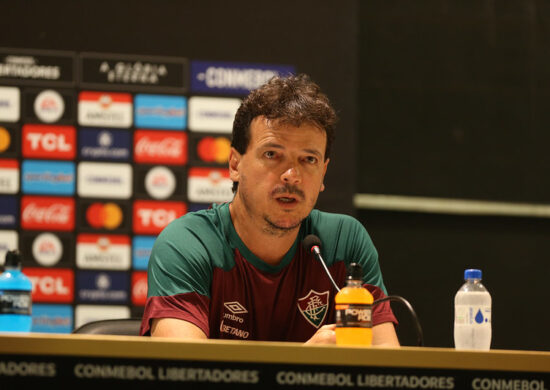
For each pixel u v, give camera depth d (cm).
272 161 270
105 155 536
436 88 625
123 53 543
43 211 527
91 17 542
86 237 530
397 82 621
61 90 535
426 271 609
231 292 286
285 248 287
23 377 171
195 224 293
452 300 608
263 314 290
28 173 527
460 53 628
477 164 623
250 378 179
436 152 620
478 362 188
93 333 292
